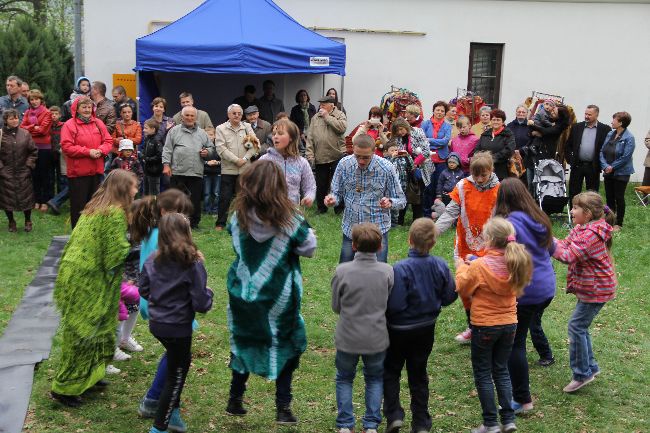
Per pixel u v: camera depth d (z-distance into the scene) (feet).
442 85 49.47
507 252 16.03
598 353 21.83
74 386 17.11
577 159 38.19
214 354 20.81
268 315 15.76
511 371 17.84
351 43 48.37
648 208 41.98
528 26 49.62
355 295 15.80
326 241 32.81
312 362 20.70
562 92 50.60
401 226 36.09
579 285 18.90
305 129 42.88
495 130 35.22
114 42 45.75
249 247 15.70
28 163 32.76
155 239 16.56
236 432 16.66
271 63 39.47
